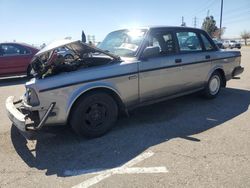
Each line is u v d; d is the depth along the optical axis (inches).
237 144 152.9
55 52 162.7
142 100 186.9
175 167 130.0
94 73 160.4
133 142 160.2
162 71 192.7
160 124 188.4
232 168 127.2
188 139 161.8
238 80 354.9
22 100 173.2
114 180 121.6
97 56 177.8
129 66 173.8
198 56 222.1
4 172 131.6
